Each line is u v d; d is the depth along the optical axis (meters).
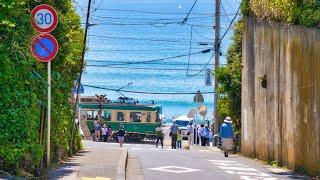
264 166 24.92
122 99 69.69
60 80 19.84
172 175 19.45
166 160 24.77
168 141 67.25
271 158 26.95
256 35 30.62
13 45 14.45
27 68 15.09
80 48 24.55
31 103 15.22
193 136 54.28
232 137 30.81
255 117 30.84
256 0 30.05
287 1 24.05
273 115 26.84
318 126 20.11
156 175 19.34
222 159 27.50
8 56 14.35
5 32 14.38
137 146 49.69
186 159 25.88
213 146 46.97
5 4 13.79
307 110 21.44
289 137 24.02
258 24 30.02
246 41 33.50
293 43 23.34
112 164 20.58
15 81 14.51
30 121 14.95
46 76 17.03
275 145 26.38
